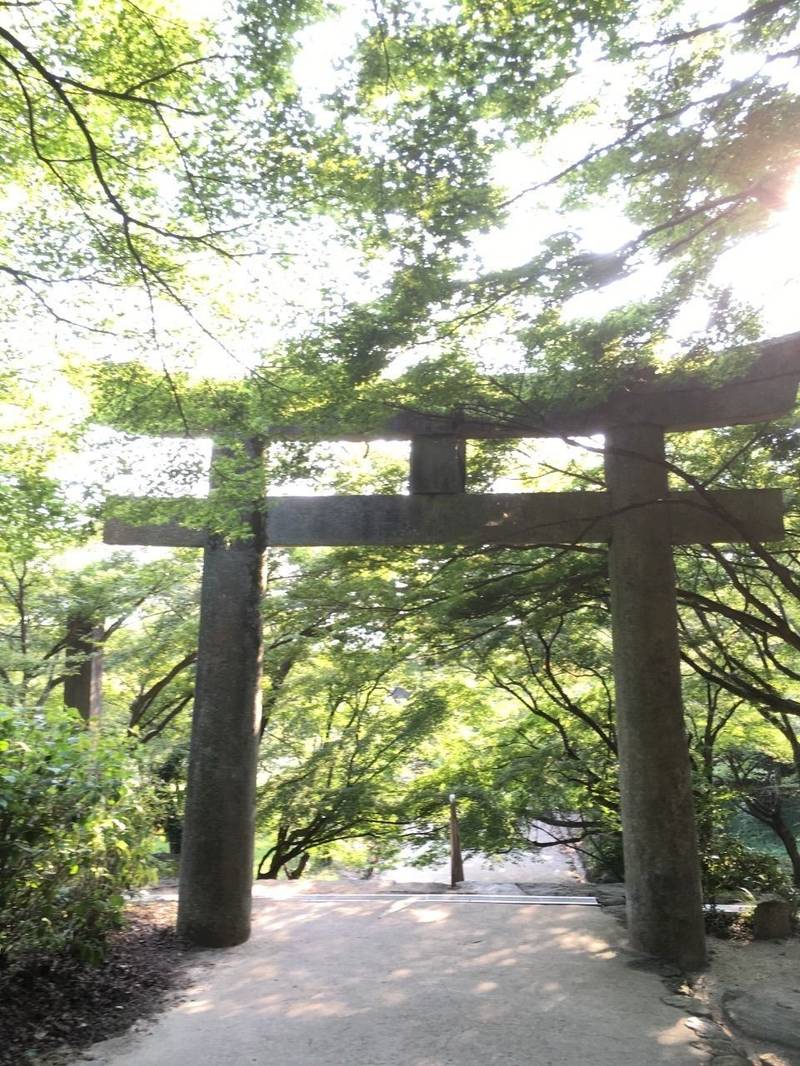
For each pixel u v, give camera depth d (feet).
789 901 20.97
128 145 12.71
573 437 20.06
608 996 15.29
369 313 14.48
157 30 12.01
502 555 23.45
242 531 17.11
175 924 19.77
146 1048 13.04
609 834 25.88
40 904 14.32
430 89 11.31
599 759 27.99
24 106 12.91
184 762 34.65
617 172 12.60
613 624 19.31
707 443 24.06
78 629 30.48
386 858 37.52
